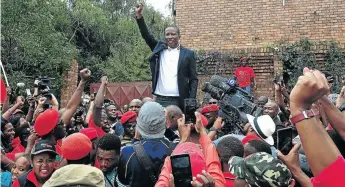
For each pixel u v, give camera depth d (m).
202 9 13.01
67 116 5.11
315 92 1.86
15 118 6.83
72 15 21.48
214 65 12.38
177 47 6.24
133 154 3.71
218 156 3.64
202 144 3.56
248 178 2.46
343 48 11.73
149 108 3.84
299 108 1.90
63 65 15.90
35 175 3.91
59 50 15.66
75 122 6.82
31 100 6.86
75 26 21.67
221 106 6.35
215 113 5.87
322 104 2.78
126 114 5.60
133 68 21.83
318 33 12.11
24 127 6.65
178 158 2.98
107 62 22.34
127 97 16.36
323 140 1.87
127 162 3.71
